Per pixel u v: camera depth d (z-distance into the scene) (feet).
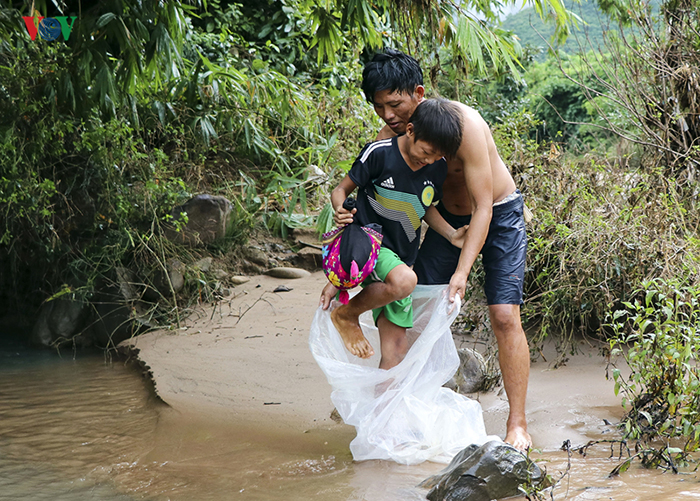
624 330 13.73
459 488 7.66
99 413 12.27
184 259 19.94
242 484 8.62
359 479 8.67
